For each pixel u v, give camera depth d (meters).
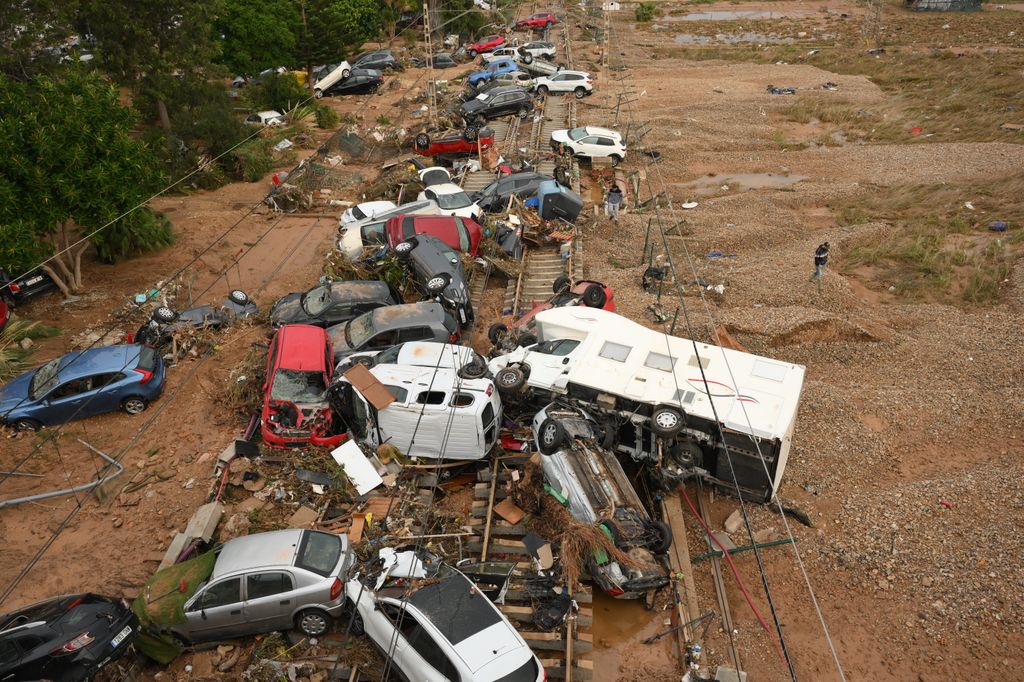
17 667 10.08
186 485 14.21
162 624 10.90
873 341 20.36
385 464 14.37
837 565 12.81
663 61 55.56
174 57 31.95
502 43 54.78
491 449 14.56
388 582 11.12
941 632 11.64
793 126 41.16
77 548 12.95
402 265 20.61
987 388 17.94
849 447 15.75
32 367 18.31
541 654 11.16
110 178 20.75
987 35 61.44
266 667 10.72
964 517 13.57
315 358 15.70
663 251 25.61
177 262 24.61
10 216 19.17
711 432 13.30
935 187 31.91
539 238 24.45
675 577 12.36
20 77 25.41
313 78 46.53
